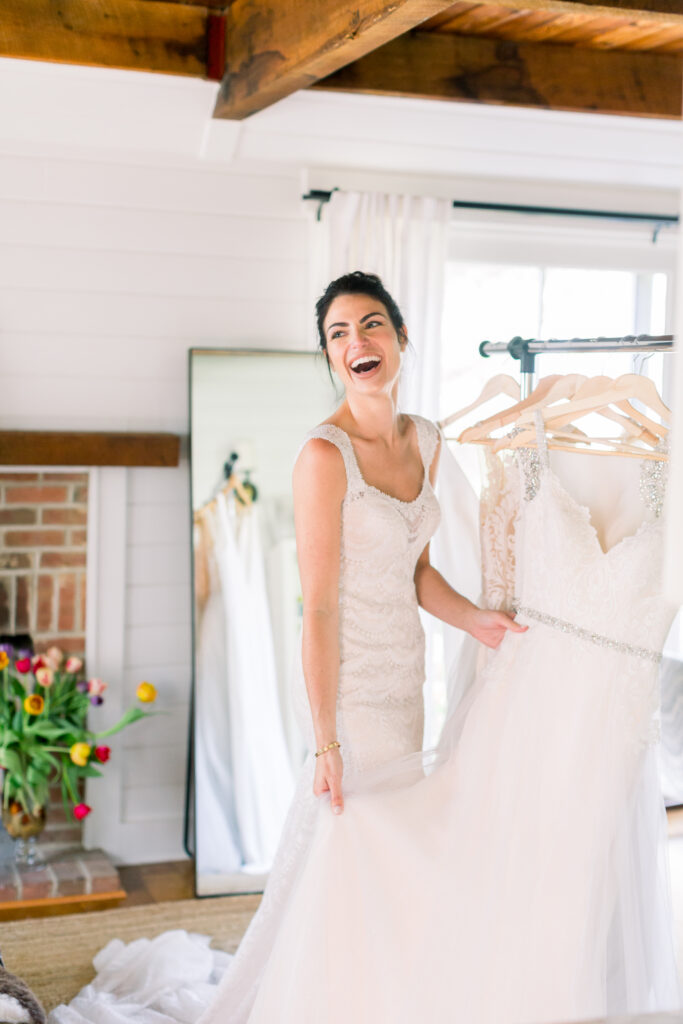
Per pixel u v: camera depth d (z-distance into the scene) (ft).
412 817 7.25
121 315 12.41
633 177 13.52
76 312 12.27
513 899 6.91
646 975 6.95
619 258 14.05
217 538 12.41
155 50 10.98
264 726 12.39
